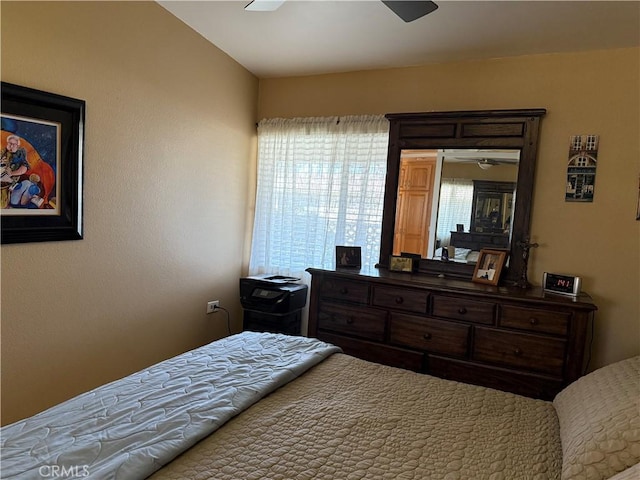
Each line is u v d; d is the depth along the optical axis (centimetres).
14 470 101
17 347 209
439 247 297
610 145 255
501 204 279
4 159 197
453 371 252
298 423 134
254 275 362
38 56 204
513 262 277
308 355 185
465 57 286
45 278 218
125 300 263
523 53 272
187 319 312
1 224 198
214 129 319
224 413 132
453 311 251
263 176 357
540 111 263
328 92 336
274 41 295
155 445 113
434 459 119
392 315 267
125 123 251
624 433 109
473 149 285
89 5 226
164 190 283
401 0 185
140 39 255
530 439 132
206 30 291
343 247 311
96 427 122
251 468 110
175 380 154
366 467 114
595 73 257
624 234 253
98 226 242
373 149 318
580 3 216
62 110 217
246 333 216
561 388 229
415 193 303
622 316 255
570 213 265
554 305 227
